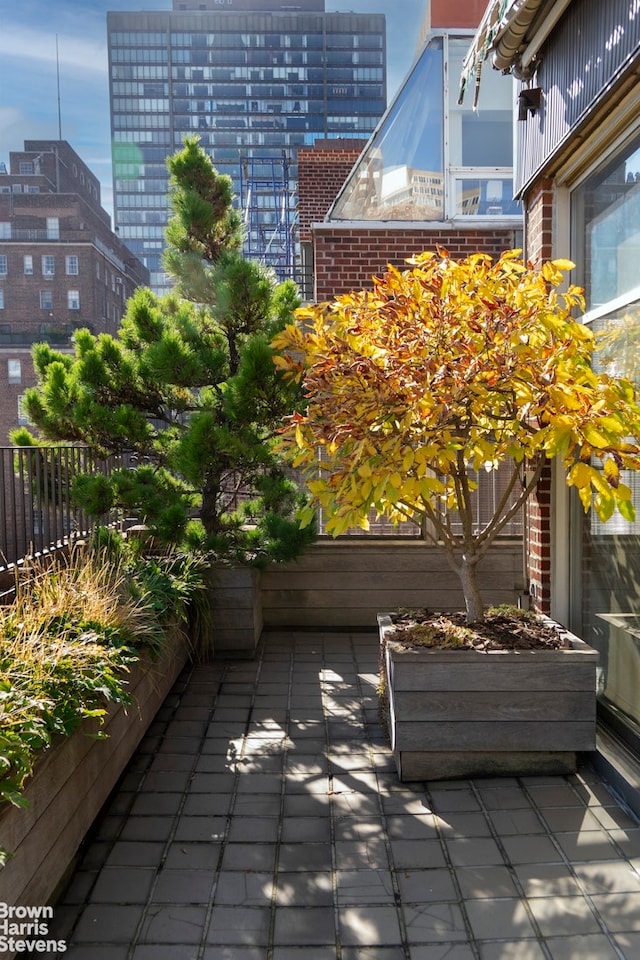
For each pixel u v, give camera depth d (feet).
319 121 364.58
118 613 11.80
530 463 14.75
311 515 11.68
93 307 160.76
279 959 7.47
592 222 13.14
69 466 18.11
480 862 9.07
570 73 11.87
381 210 24.57
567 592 14.53
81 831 9.12
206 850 9.44
